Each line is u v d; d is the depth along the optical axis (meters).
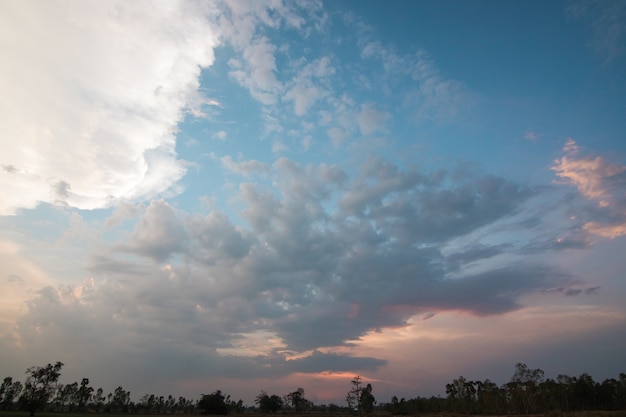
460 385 140.75
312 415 132.12
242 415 133.38
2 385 120.69
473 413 125.06
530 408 117.94
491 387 132.00
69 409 142.75
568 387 118.75
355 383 149.12
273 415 132.38
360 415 127.12
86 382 145.12
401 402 153.50
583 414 81.69
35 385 94.69
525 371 126.00
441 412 134.12
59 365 98.19
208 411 136.75
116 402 156.62
